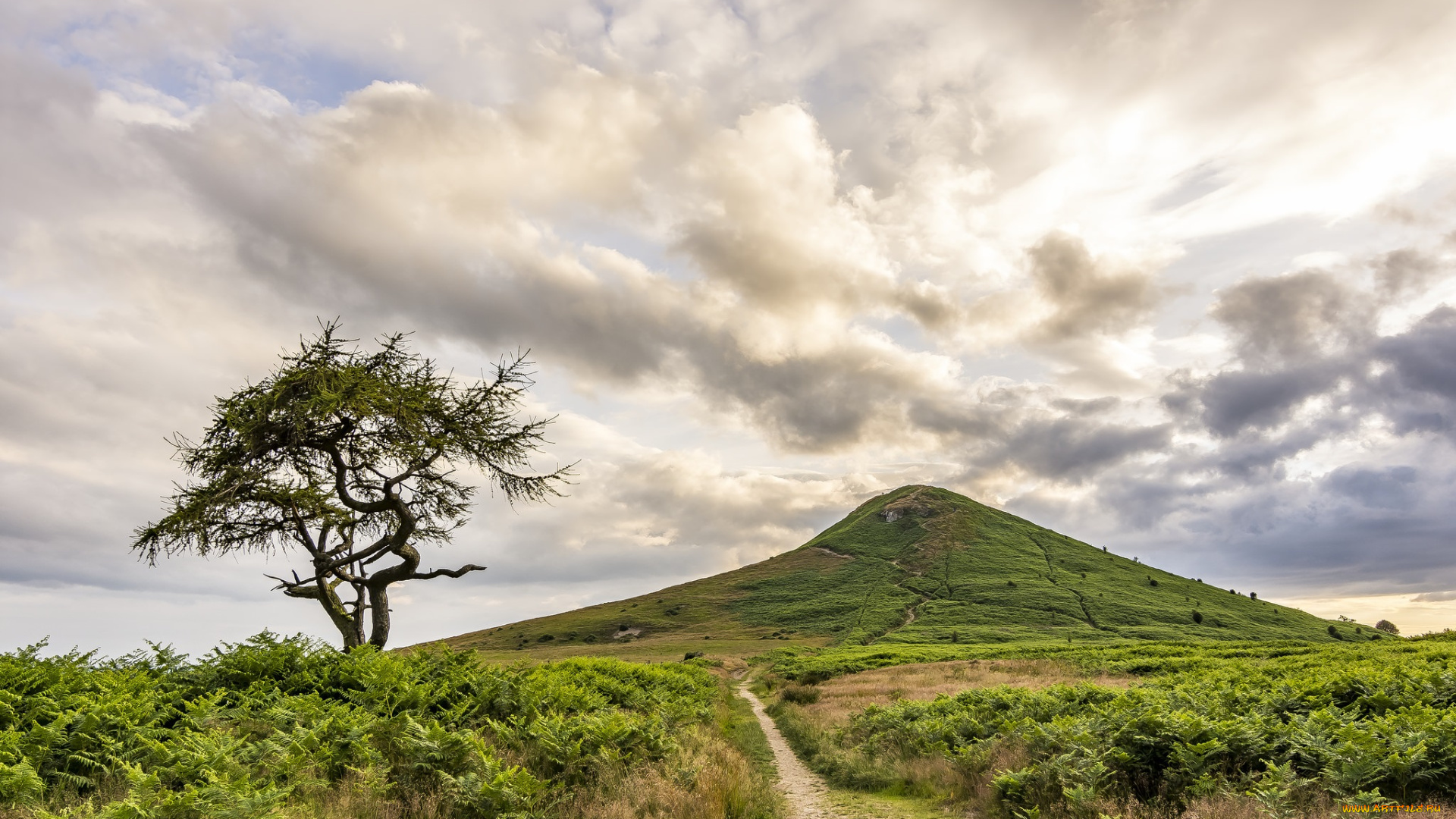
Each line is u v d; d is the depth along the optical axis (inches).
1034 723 544.7
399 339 671.1
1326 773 356.2
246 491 597.6
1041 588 5782.5
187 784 264.2
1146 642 3006.9
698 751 545.3
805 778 620.1
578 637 5753.0
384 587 664.4
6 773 261.7
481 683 537.3
